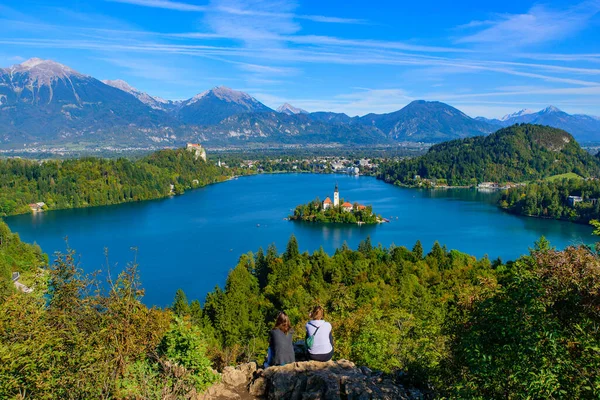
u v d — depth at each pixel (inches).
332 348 639.1
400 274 3277.6
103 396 518.9
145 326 638.5
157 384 568.4
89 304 660.1
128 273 698.2
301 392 557.3
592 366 417.1
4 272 2854.3
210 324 2384.4
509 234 5949.8
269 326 2341.3
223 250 4985.2
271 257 3860.7
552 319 456.4
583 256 481.7
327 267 3464.6
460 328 604.1
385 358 896.3
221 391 581.3
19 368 495.5
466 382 476.1
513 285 500.1
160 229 6181.1
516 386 444.5
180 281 3885.3
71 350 548.7
